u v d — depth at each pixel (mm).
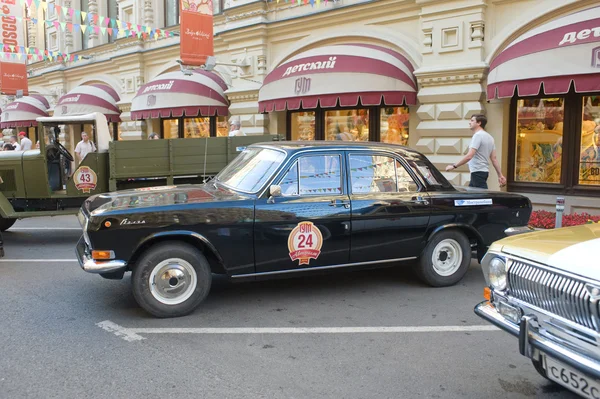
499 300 3232
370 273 6551
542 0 9094
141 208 4688
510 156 9992
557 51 7949
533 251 3031
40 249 8078
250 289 5836
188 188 5711
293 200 5070
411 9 10828
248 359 3969
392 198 5430
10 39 18062
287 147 5332
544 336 2852
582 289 2629
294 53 13164
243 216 4891
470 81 9914
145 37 17562
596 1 8492
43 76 23969
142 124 18375
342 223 5215
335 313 5039
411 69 10812
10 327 4613
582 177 9227
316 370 3791
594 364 2541
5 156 8258
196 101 14508
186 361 3924
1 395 3365
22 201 8484
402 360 3979
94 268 4574
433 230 5645
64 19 22422
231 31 14195
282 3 13289
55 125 8508
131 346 4199
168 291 4816
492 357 4047
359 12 11648
